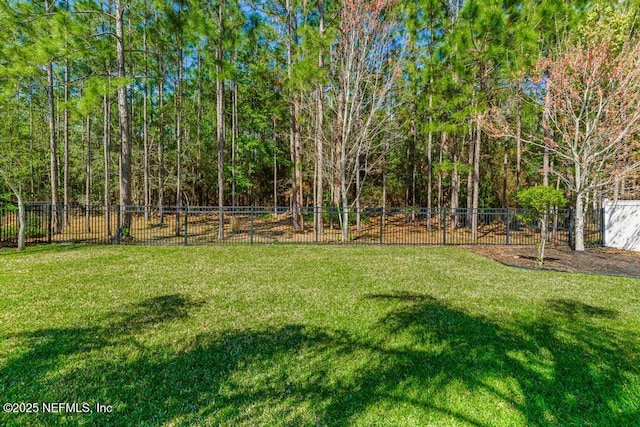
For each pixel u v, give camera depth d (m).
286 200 28.41
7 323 3.67
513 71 10.86
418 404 2.34
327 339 3.40
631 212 10.06
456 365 2.89
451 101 12.45
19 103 10.66
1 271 6.29
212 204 27.23
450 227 16.62
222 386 2.54
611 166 9.97
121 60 11.54
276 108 17.84
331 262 7.79
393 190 25.38
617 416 2.28
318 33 11.80
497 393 2.49
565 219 12.83
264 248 10.09
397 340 3.38
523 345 3.29
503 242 11.98
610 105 9.19
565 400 2.43
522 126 15.93
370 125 14.13
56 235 12.23
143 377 2.64
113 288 5.23
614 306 4.54
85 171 21.45
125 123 11.41
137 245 10.36
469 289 5.42
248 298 4.82
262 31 15.77
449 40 12.02
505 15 10.77
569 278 6.27
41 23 9.81
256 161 24.17
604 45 8.88
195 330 3.60
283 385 2.56
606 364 2.94
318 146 13.64
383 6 11.10
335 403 2.34
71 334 3.42
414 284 5.73
